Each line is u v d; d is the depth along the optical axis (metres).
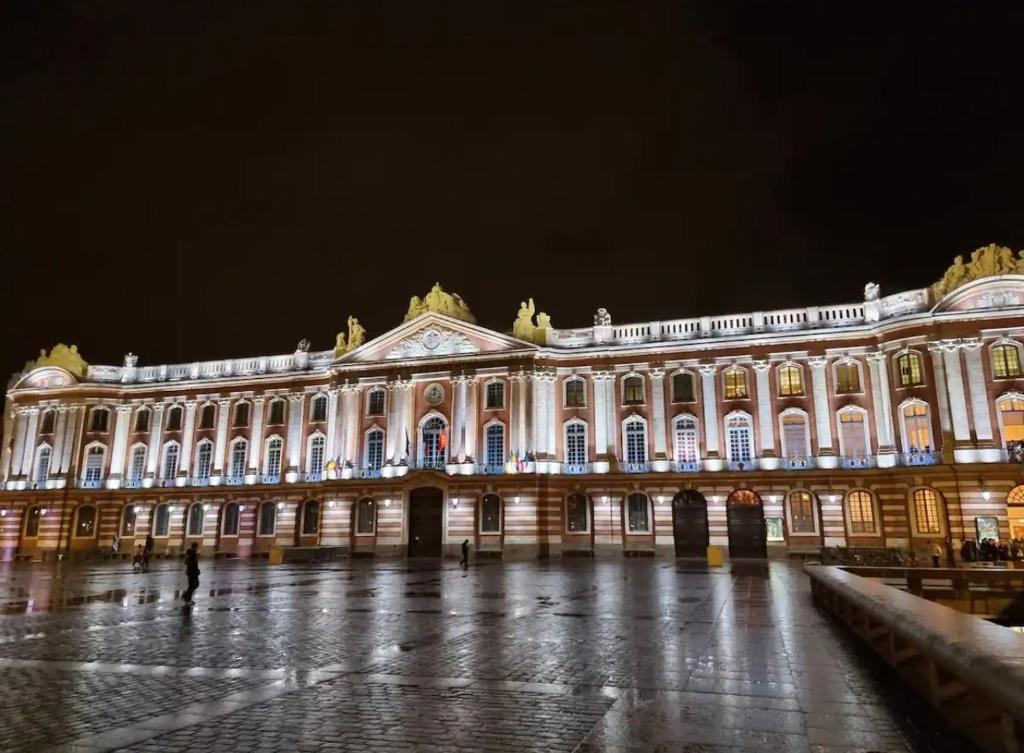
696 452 52.06
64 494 63.78
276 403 63.34
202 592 27.58
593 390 54.62
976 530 42.88
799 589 26.33
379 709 9.76
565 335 56.72
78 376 66.81
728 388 52.34
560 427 54.78
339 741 8.35
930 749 7.92
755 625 17.16
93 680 11.73
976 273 45.72
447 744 8.23
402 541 54.81
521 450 53.50
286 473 61.22
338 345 61.94
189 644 15.17
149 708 9.88
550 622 18.14
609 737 8.44
